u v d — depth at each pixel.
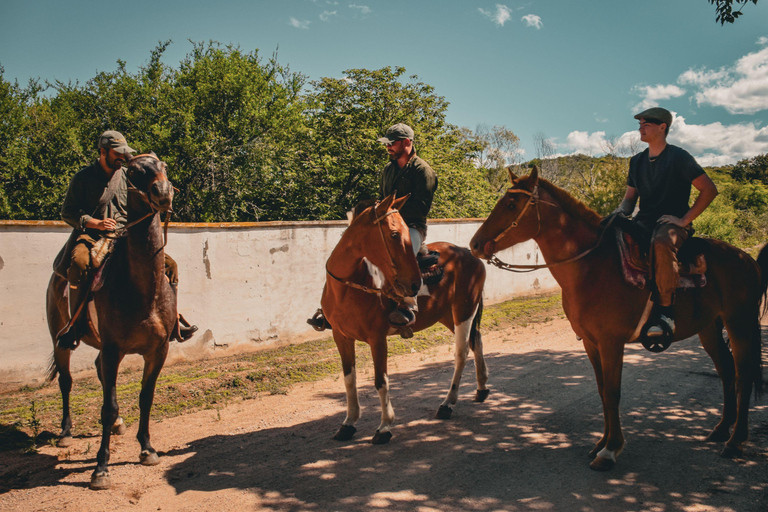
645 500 3.44
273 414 5.46
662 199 4.17
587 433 4.71
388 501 3.47
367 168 20.48
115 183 4.41
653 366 6.98
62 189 20.02
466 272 5.51
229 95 21.84
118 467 4.11
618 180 23.62
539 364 7.39
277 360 7.77
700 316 4.28
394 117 21.33
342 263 4.32
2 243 6.26
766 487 3.61
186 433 4.91
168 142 20.02
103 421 3.83
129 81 22.09
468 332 5.44
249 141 21.88
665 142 4.18
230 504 3.47
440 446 4.45
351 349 4.73
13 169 19.56
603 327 3.96
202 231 8.04
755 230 28.44
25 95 22.09
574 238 4.06
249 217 21.92
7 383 6.32
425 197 4.87
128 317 3.89
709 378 6.39
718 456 4.16
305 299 9.49
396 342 9.04
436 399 5.89
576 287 4.04
